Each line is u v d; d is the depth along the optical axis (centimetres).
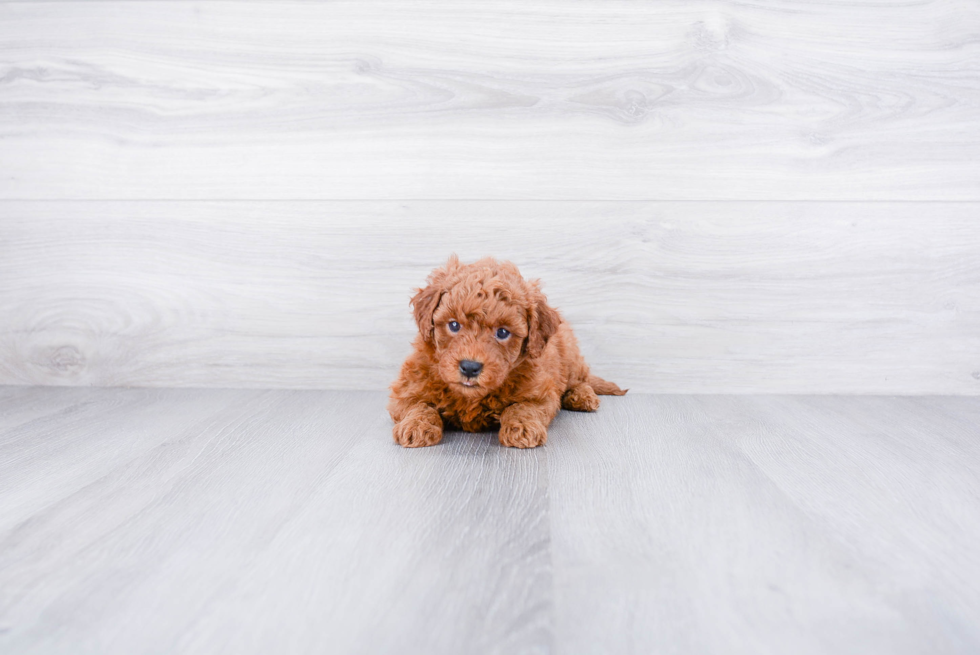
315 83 226
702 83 222
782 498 133
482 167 227
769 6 220
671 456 160
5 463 153
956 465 154
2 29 229
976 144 222
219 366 238
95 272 236
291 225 230
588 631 85
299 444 169
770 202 225
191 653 80
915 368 230
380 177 228
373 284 231
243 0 224
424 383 179
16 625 86
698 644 82
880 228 225
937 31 220
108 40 228
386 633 84
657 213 226
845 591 96
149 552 107
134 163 231
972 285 226
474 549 108
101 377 240
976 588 97
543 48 223
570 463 154
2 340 240
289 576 99
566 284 229
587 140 225
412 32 224
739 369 232
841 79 222
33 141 232
